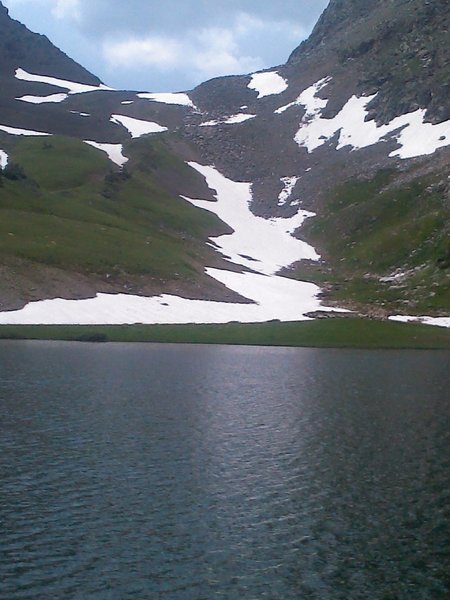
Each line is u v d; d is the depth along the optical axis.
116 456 43.69
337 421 53.69
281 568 29.66
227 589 27.89
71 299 112.94
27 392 61.91
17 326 101.00
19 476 39.62
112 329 104.25
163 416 54.50
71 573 28.83
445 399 62.47
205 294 127.81
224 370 79.25
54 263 120.94
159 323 110.25
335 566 29.88
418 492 38.28
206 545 31.62
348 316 123.12
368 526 33.88
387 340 106.31
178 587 27.95
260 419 54.12
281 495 37.72
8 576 28.47
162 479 39.78
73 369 75.50
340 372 78.88
